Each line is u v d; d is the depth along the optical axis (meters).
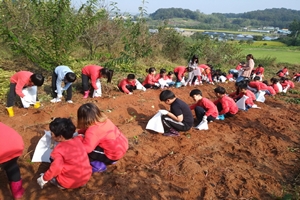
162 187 3.74
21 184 3.27
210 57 18.61
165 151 4.82
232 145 5.18
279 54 31.53
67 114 5.84
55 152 3.24
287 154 5.09
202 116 5.93
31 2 7.77
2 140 2.93
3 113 5.43
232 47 19.97
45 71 8.47
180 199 3.57
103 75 6.50
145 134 5.38
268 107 8.34
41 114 5.50
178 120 5.17
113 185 3.67
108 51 12.73
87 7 8.05
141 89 8.20
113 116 6.12
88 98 6.90
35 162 4.00
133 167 4.16
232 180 4.05
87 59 10.48
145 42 13.24
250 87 9.20
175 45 16.22
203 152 4.86
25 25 7.60
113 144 3.81
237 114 7.14
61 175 3.32
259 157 4.89
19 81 5.10
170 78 9.53
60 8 7.38
